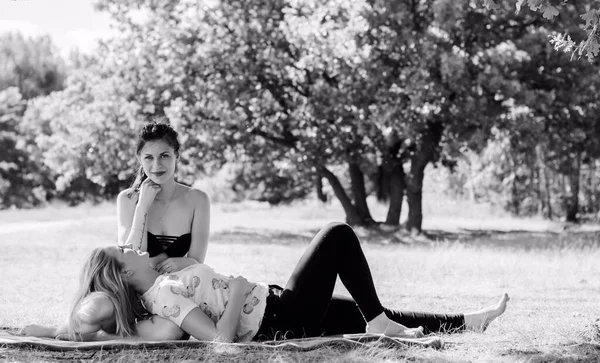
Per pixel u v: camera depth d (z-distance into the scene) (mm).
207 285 5133
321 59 26234
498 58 23906
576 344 5547
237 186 52156
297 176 37031
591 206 36844
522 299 9438
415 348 5133
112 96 27938
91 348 4910
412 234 25672
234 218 38969
